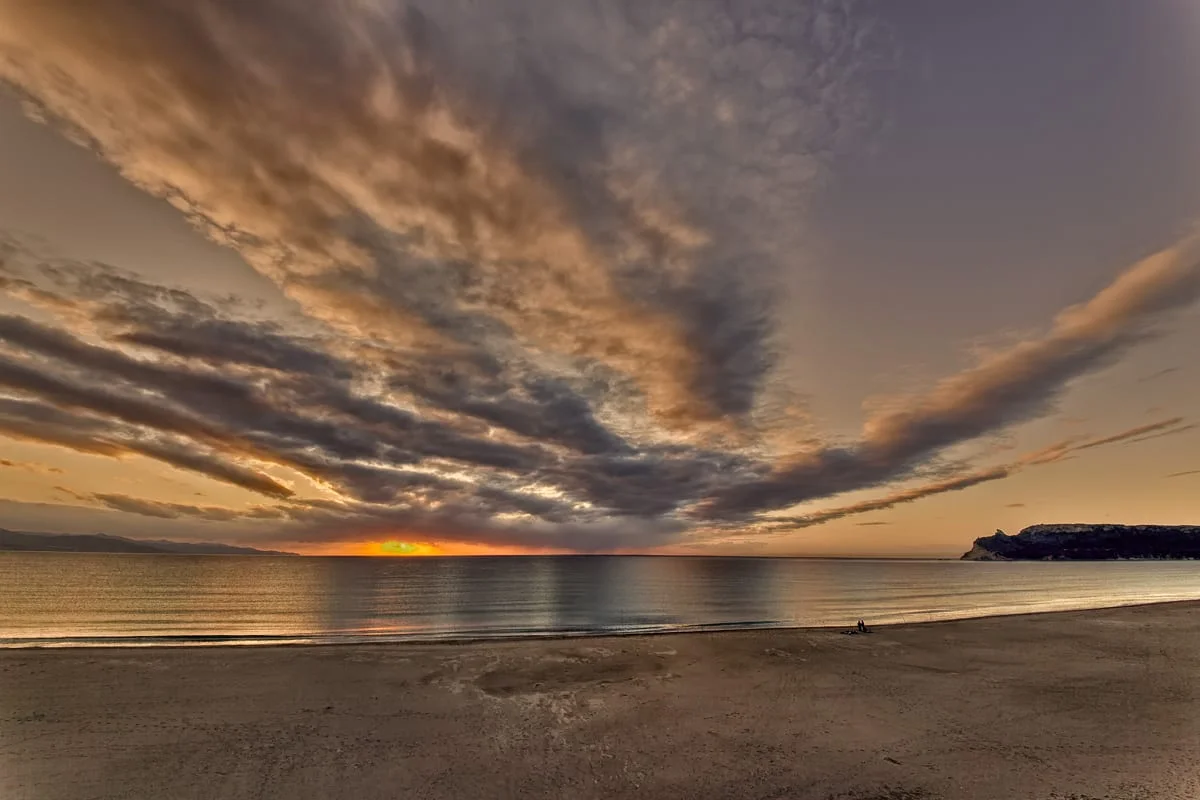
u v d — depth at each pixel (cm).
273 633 2181
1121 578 7612
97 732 738
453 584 6531
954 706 919
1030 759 682
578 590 5497
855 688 1031
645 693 990
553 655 1290
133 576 6712
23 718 782
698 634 1620
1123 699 961
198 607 3534
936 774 638
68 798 558
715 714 872
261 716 825
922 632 1684
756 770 652
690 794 588
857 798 576
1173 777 623
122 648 1269
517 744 734
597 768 657
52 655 1158
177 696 909
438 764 664
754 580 7538
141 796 566
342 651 1296
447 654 1288
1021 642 1515
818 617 2858
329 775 627
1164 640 1548
